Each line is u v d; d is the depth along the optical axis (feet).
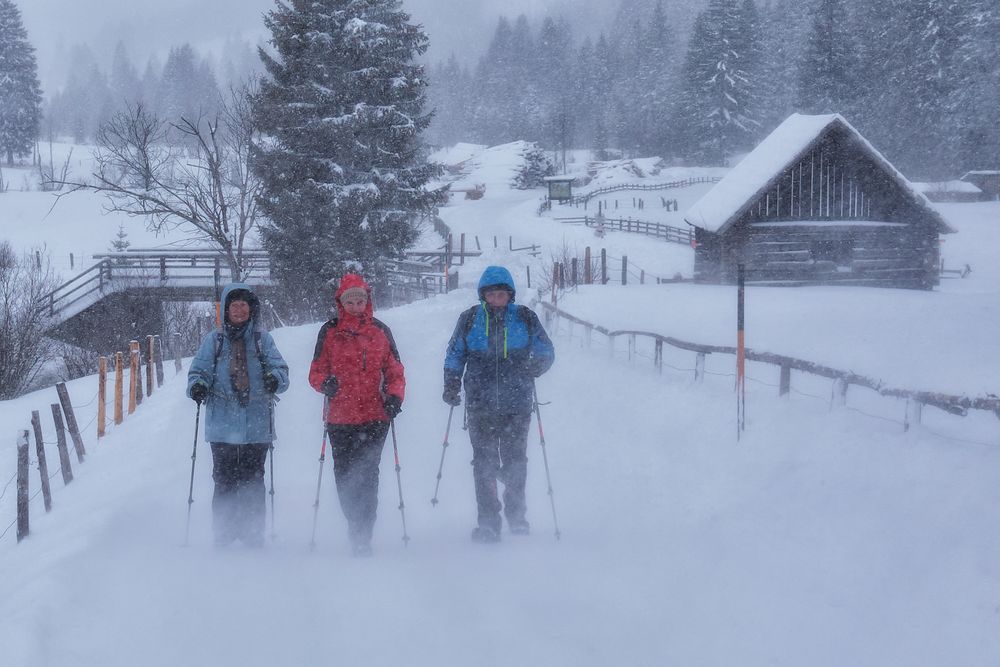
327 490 27.91
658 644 14.28
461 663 13.58
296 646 14.23
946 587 14.83
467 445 32.68
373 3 105.91
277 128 100.68
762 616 15.10
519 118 533.55
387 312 79.71
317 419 37.09
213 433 20.95
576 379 41.68
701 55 354.54
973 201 212.43
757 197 104.63
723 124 347.77
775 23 380.99
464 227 218.18
